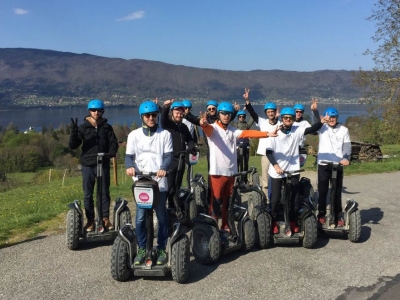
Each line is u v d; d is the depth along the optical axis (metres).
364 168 13.97
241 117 10.24
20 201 12.40
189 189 7.08
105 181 5.91
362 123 19.67
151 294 4.25
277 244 5.77
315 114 6.33
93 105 5.77
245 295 4.20
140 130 4.78
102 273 4.84
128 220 5.88
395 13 18.14
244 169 10.27
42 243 6.04
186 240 4.55
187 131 6.86
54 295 4.28
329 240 5.97
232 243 5.25
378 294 4.21
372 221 7.07
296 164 5.78
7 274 4.87
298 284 4.46
